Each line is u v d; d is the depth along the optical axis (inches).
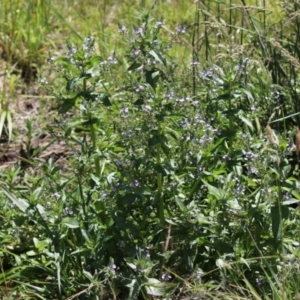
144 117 179.6
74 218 184.5
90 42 187.0
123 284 174.1
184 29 219.3
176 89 190.1
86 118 192.9
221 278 179.6
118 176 189.5
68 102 188.5
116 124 187.5
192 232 180.9
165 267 183.0
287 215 173.5
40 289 185.6
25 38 333.1
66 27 354.6
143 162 180.7
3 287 192.5
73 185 221.9
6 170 254.4
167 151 180.2
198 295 171.6
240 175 189.2
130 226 180.4
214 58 231.1
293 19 254.7
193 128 186.2
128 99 190.5
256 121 221.8
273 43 227.9
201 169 186.1
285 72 261.4
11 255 201.9
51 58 192.2
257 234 180.4
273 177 179.9
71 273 188.7
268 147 185.8
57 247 183.9
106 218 185.9
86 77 184.7
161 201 184.5
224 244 179.6
